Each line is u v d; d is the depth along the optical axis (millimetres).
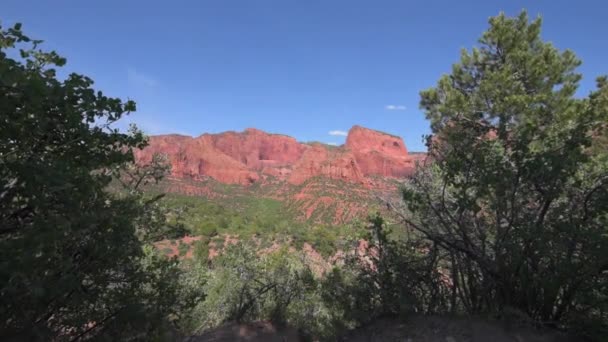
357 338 5328
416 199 5406
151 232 5777
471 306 5305
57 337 3697
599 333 3992
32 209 2992
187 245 40062
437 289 5570
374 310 5871
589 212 4438
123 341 3883
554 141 4684
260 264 7859
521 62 13273
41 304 3074
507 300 4766
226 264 8453
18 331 2980
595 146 5660
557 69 12961
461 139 5102
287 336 5738
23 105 2773
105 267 3689
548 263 4582
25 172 2721
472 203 4730
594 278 4074
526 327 4445
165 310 4484
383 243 5863
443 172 5184
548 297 4441
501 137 5164
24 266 2512
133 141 3863
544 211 4578
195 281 7809
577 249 4250
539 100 10727
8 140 2885
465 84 15016
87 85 3287
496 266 4789
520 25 14695
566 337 4211
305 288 6875
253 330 5895
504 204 4711
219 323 6555
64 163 2971
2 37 3076
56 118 3123
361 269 6012
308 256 9086
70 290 3324
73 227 3029
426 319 5195
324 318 6211
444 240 5156
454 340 4512
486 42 14820
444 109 12078
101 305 3898
